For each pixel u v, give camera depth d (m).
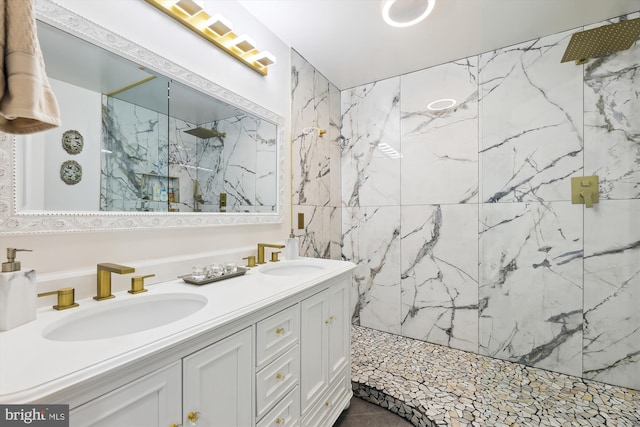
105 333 0.84
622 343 1.66
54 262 0.85
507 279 1.97
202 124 1.33
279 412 1.00
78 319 0.79
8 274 0.67
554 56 1.83
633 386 1.63
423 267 2.27
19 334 0.64
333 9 1.58
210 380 0.74
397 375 1.76
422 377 1.74
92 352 0.56
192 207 1.28
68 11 0.87
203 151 1.33
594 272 1.73
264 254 1.60
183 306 1.00
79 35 0.90
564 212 1.80
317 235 2.25
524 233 1.92
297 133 2.01
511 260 1.96
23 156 0.78
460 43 1.92
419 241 2.29
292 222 1.94
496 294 2.00
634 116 1.63
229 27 1.33
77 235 0.90
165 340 0.62
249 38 1.42
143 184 1.09
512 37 1.86
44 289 0.81
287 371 1.05
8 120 0.60
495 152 2.01
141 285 0.97
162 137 1.16
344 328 1.52
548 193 1.84
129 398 0.57
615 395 1.57
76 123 0.90
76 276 0.88
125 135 1.03
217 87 1.37
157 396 0.62
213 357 0.75
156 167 1.14
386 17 1.65
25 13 0.56
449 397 1.54
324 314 1.32
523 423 1.34
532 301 1.89
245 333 0.86
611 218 1.68
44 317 0.74
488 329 2.02
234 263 1.27
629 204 1.64
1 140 0.74
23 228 0.77
